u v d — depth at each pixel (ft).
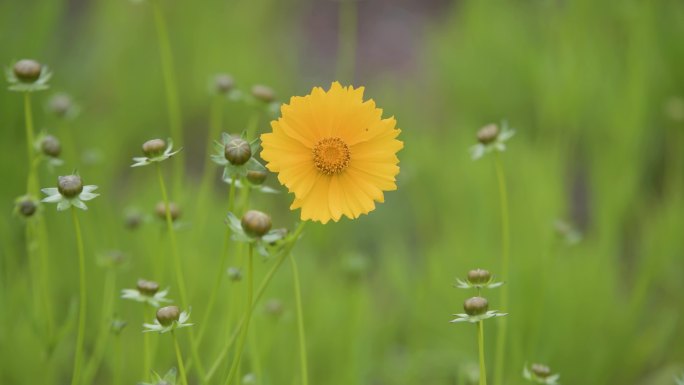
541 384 3.50
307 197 3.30
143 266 4.24
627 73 5.20
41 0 5.25
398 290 4.45
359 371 4.07
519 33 5.85
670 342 4.38
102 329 3.73
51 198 3.32
